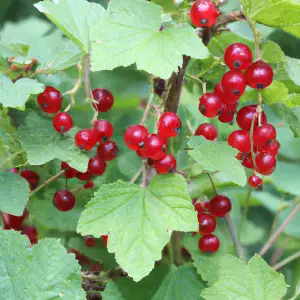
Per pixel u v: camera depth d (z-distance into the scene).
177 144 0.37
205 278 0.34
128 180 0.39
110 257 0.36
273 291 0.32
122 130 0.39
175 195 0.31
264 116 0.32
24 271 0.30
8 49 0.34
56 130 0.32
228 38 0.35
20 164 0.34
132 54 0.29
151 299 0.34
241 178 0.29
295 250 0.45
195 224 0.30
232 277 0.32
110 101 0.33
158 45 0.30
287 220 0.39
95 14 0.32
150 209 0.30
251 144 0.31
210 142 0.31
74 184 0.37
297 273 0.43
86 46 0.31
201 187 0.35
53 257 0.30
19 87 0.30
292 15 0.30
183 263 0.36
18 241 0.30
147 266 0.29
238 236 0.40
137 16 0.30
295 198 0.41
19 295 0.30
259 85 0.31
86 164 0.31
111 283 0.34
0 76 0.30
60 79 0.36
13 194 0.31
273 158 0.31
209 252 0.35
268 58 0.33
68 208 0.34
